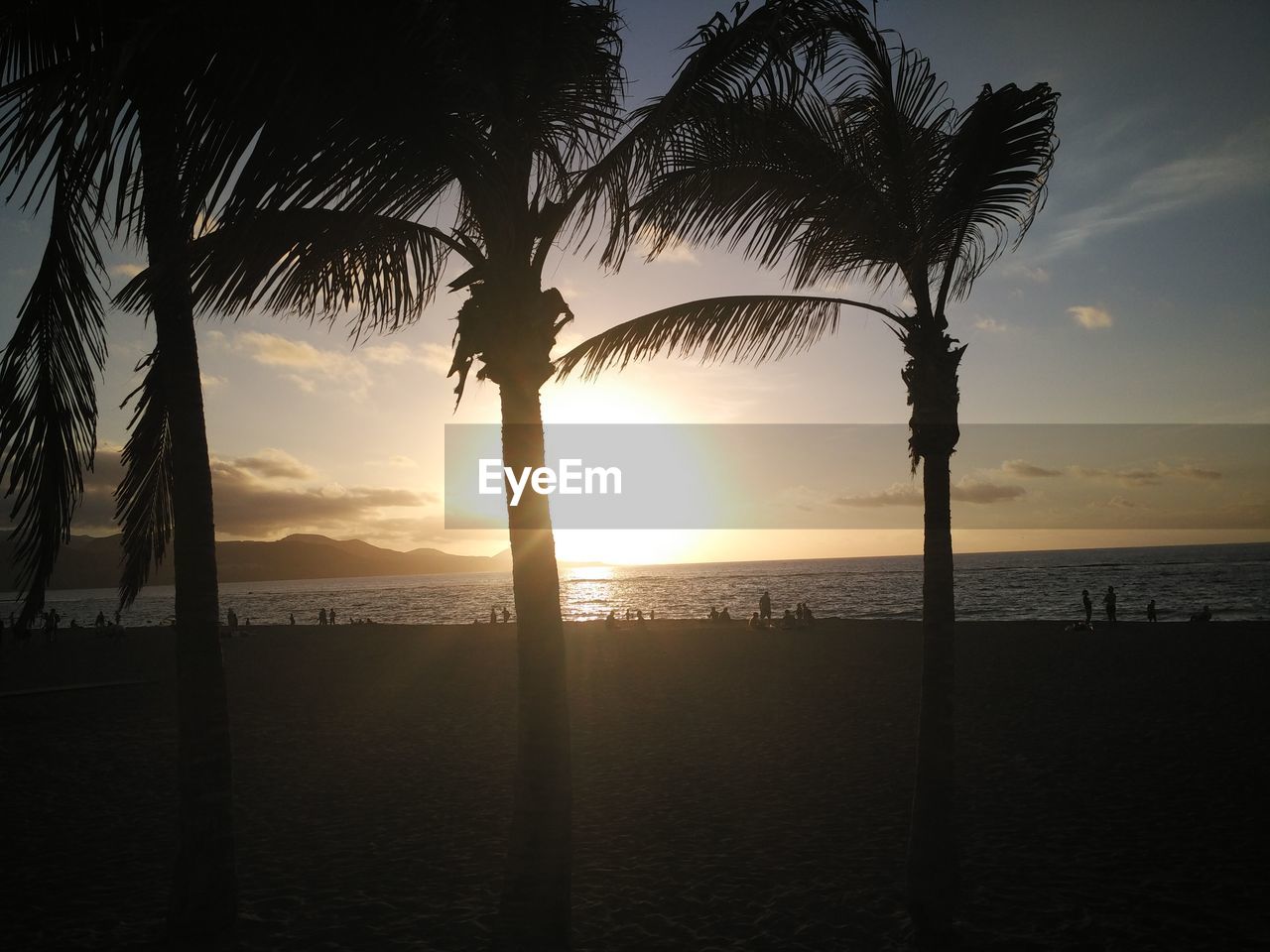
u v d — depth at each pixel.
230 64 3.64
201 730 5.43
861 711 15.53
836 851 7.56
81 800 10.45
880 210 5.39
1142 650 23.25
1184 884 6.41
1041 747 11.80
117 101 3.67
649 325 5.85
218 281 4.45
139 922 6.08
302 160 3.81
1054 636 28.52
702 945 5.55
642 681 21.19
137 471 6.38
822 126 5.38
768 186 5.40
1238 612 46.66
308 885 6.99
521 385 4.65
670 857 7.61
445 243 4.96
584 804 9.71
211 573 5.44
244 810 9.83
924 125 5.54
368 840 8.42
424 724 15.81
